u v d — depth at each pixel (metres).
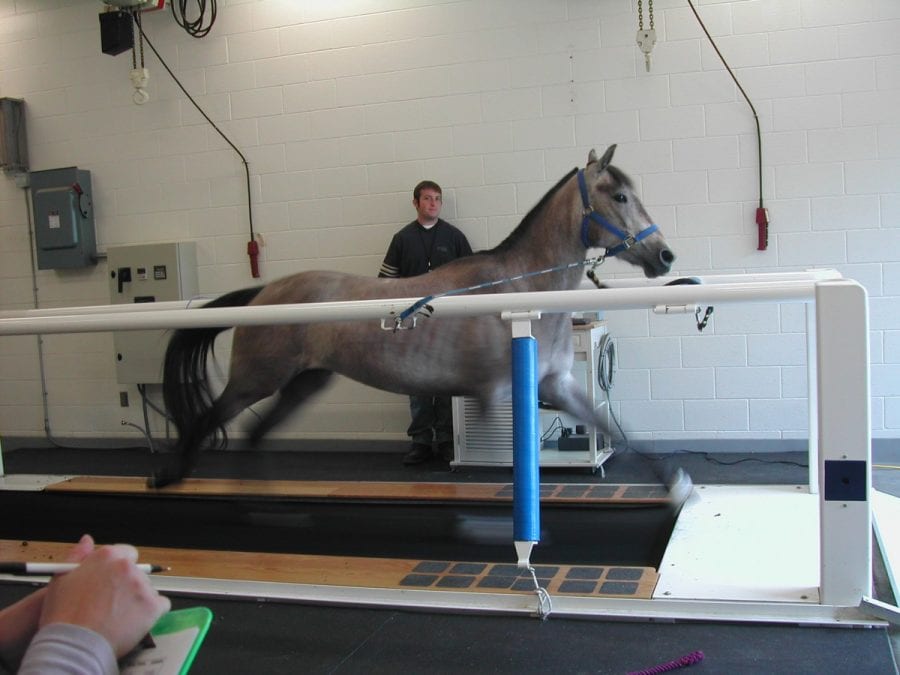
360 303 2.13
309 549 2.79
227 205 5.25
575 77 4.62
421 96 4.86
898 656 1.79
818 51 4.31
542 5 4.63
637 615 2.04
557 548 2.65
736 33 4.39
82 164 5.53
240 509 3.36
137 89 4.98
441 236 4.66
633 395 4.72
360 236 5.05
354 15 4.93
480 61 4.75
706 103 4.46
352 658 1.96
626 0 4.50
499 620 2.12
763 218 4.40
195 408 3.43
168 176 5.35
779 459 4.41
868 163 4.30
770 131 4.39
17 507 3.54
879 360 4.36
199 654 2.01
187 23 5.08
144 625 0.62
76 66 5.47
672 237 4.56
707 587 2.12
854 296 1.83
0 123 5.54
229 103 5.20
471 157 4.81
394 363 2.99
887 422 4.38
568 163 4.68
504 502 3.24
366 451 5.09
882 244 4.32
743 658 1.81
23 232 5.67
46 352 5.72
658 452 4.70
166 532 3.08
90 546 0.74
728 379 4.60
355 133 4.99
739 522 2.68
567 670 1.82
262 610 2.29
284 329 3.18
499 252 3.08
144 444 5.58
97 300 5.57
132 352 5.32
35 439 5.79
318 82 5.02
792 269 4.44
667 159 4.53
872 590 2.09
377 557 2.64
